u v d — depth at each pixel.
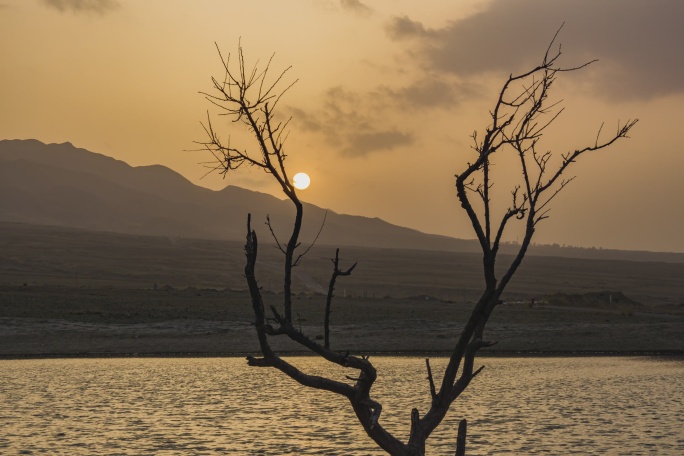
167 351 70.50
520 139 15.12
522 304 113.50
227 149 14.03
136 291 114.25
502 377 54.06
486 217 15.53
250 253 14.55
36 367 60.22
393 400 43.59
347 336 79.06
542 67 14.90
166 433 34.25
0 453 30.08
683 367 60.31
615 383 50.72
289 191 14.30
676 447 31.20
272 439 33.06
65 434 33.88
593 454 30.02
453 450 30.97
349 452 30.70
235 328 81.06
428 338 77.19
